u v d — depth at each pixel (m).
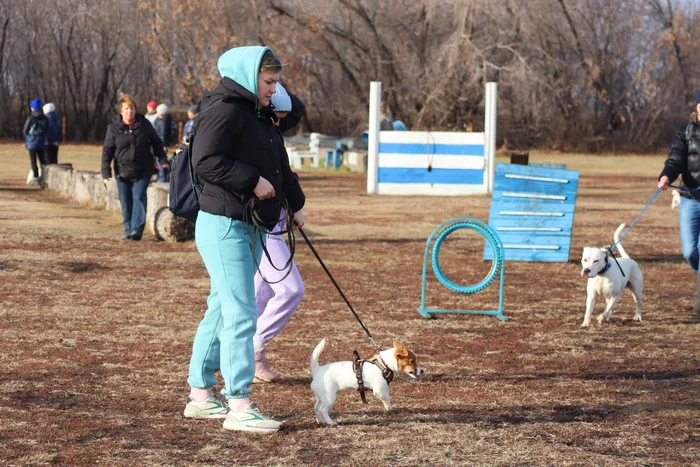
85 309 9.92
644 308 11.02
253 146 5.65
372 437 5.66
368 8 57.78
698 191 10.63
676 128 69.75
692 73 69.00
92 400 6.46
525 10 54.34
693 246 10.77
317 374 5.96
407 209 23.41
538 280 13.16
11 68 63.09
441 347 8.63
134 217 15.64
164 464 5.10
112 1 63.50
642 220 21.69
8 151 47.59
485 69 51.84
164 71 57.47
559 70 61.72
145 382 7.01
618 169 46.03
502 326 9.78
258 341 7.02
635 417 6.21
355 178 35.72
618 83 68.19
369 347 8.50
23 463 5.08
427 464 5.15
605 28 66.44
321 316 9.96
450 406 6.47
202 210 5.72
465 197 27.58
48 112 27.19
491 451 5.39
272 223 5.79
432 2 55.78
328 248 15.85
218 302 5.93
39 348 8.08
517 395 6.83
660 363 8.07
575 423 6.04
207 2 53.34
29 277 11.88
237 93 5.59
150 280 11.95
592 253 9.51
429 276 13.17
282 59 55.19
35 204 21.45
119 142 15.30
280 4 55.91
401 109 59.16
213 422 5.96
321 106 61.44
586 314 9.80
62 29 63.50
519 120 62.06
